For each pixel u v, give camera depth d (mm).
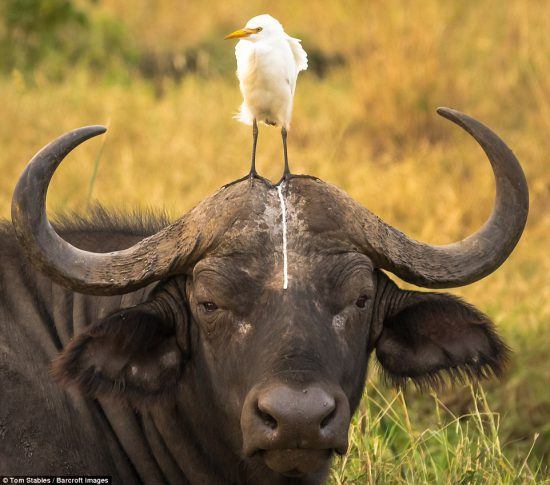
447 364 12156
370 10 37375
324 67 38375
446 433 15742
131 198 24172
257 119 11602
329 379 10258
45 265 11047
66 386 11086
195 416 11883
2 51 35438
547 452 17156
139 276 11289
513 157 11695
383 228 11695
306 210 11258
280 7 43906
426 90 30547
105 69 35781
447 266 11758
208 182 25969
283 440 9922
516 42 35781
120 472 12312
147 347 11500
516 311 20188
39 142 28188
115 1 43531
